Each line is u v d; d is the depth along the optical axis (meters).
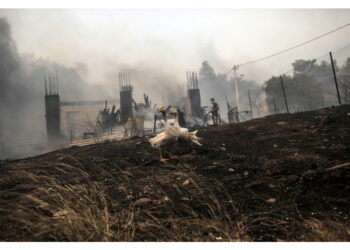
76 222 3.03
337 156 4.91
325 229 2.86
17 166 6.66
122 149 7.64
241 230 2.96
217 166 5.10
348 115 7.89
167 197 3.77
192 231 3.02
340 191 3.67
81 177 5.09
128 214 3.36
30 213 3.38
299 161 4.91
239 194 3.91
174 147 6.70
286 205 3.53
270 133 7.64
